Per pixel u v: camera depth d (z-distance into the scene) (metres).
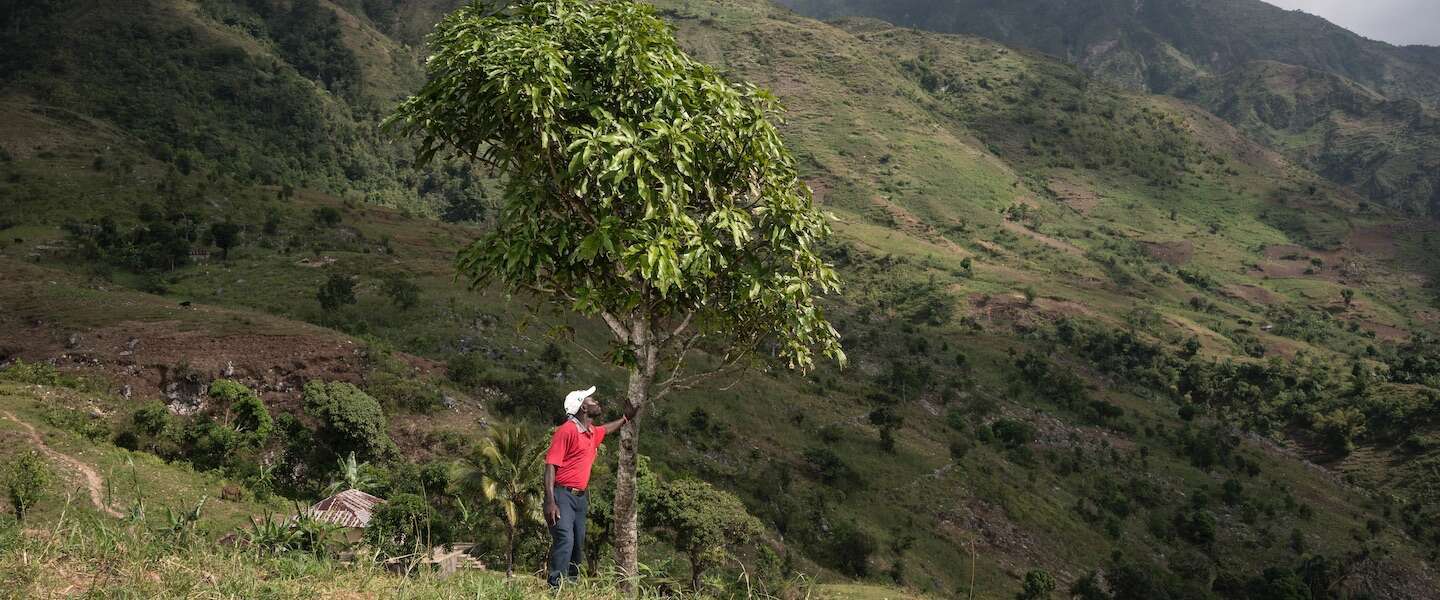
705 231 7.04
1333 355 195.38
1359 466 144.75
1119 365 165.75
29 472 24.70
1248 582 85.81
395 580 5.41
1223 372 169.25
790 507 70.44
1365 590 96.25
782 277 7.52
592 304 6.73
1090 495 102.06
